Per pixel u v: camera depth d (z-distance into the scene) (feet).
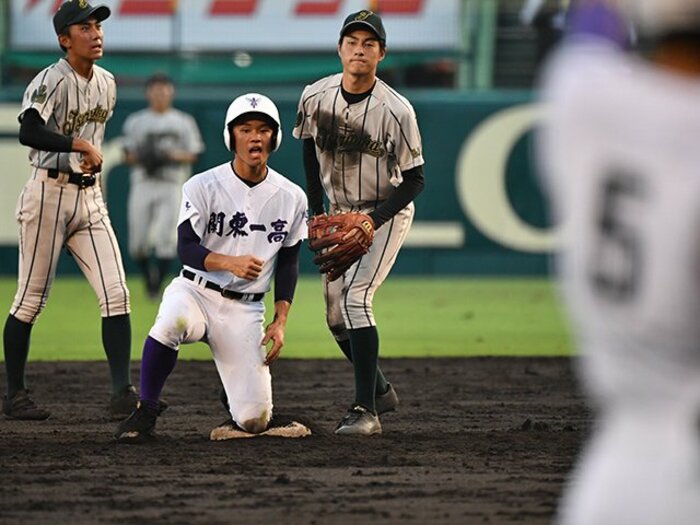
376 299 213.05
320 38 247.29
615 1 35.86
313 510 67.67
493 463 82.28
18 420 103.04
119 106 236.43
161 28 246.06
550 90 36.01
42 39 242.99
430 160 239.71
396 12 245.65
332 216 93.15
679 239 33.24
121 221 240.12
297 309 202.28
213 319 89.92
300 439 91.30
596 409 110.63
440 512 67.26
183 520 65.31
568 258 35.76
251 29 246.88
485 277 241.96
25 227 102.32
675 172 33.32
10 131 232.53
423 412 108.17
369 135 94.53
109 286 103.19
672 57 35.06
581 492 37.01
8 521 65.26
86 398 117.19
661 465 34.94
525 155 240.12
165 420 103.35
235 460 83.05
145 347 89.56
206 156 236.43
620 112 34.01
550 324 183.93
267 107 88.74
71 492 72.74
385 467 80.89
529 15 243.81
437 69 245.65
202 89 238.07
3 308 196.85
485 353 156.15
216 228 89.56
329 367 139.74
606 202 34.40
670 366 34.55
